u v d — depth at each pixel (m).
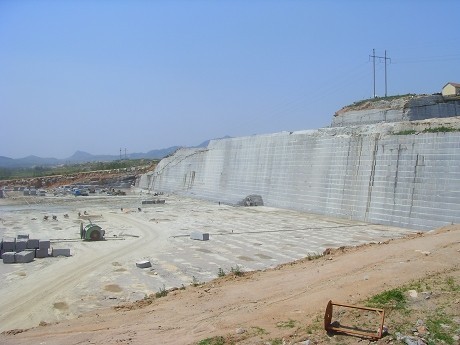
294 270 17.05
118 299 17.23
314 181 45.72
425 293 11.30
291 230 34.22
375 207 37.62
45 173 109.94
